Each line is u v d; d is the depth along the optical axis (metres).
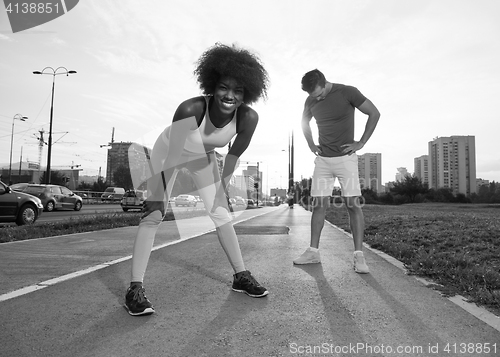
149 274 3.74
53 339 2.08
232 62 2.50
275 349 1.97
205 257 4.73
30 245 5.86
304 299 2.88
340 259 4.66
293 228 9.39
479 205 39.66
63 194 19.42
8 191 9.84
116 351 1.93
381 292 3.09
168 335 2.15
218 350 1.96
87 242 6.21
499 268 3.92
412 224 8.36
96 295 2.96
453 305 2.73
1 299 2.82
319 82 4.00
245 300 2.85
